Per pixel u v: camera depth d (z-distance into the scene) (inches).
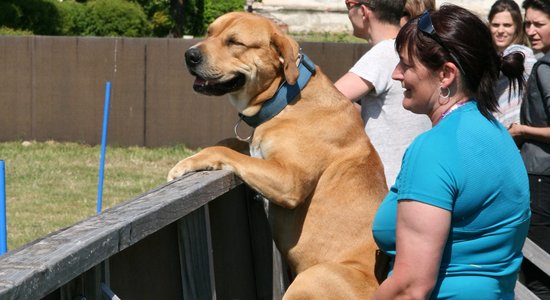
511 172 151.7
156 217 162.2
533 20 314.0
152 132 905.5
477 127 150.6
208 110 896.3
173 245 202.2
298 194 226.8
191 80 893.2
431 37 152.8
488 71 155.1
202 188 192.2
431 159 146.3
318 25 1603.1
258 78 234.2
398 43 157.8
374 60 256.1
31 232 503.5
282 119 235.5
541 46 315.6
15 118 913.5
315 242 234.2
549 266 271.7
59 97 908.0
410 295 144.7
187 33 1612.9
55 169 751.1
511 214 151.7
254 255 277.4
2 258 123.3
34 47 902.4
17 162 782.5
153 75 897.5
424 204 144.6
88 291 149.1
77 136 910.4
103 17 1393.9
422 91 156.0
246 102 239.0
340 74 876.0
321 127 234.1
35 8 1320.1
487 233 150.0
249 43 233.3
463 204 146.8
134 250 175.8
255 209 276.8
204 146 899.4
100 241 136.6
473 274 150.3
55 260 121.2
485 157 148.4
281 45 230.1
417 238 144.7
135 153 861.2
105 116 603.5
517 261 157.0
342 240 232.4
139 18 1424.7
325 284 216.2
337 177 234.1
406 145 260.8
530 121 295.6
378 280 223.8
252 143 240.2
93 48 899.4
